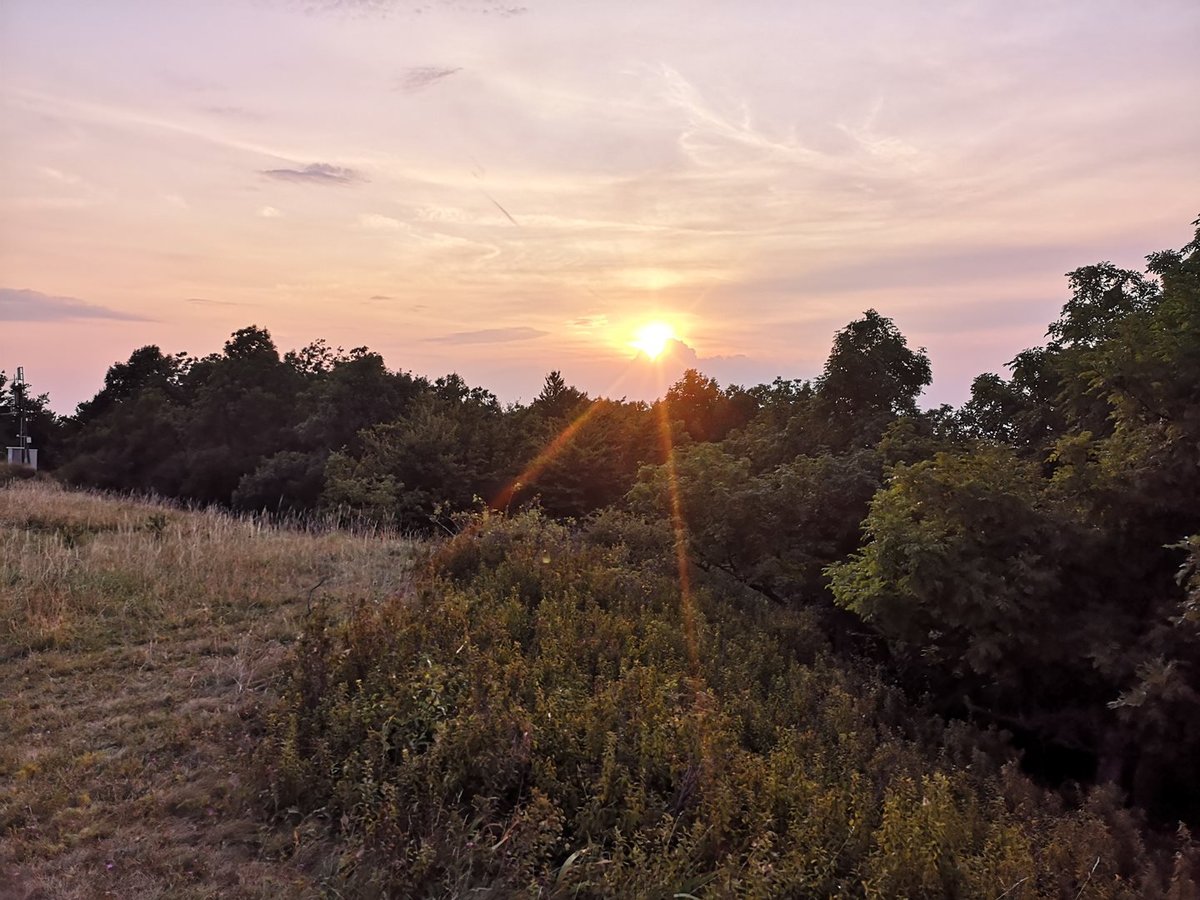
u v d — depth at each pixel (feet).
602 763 14.96
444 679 17.69
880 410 47.93
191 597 26.45
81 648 21.86
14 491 50.70
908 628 23.34
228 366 125.59
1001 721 24.23
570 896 12.32
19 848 13.21
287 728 16.43
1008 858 12.59
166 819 14.39
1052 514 22.12
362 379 104.01
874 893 11.84
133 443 131.75
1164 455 20.75
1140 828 16.97
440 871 12.86
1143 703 18.47
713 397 96.12
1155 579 21.50
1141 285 36.60
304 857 13.52
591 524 39.88
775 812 14.14
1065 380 27.45
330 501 74.74
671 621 25.70
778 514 35.19
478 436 87.61
